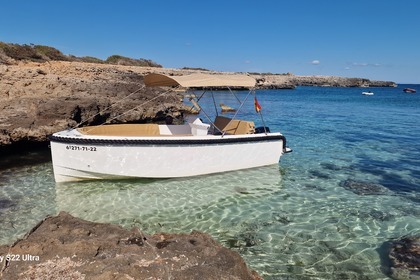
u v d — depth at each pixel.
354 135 18.70
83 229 4.97
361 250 6.33
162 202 8.60
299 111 32.81
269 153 11.27
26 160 12.08
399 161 12.90
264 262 5.93
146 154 9.55
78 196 8.88
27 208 8.09
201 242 4.91
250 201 8.77
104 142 9.23
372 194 9.33
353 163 12.57
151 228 7.26
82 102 14.99
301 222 7.57
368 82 135.00
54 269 3.90
